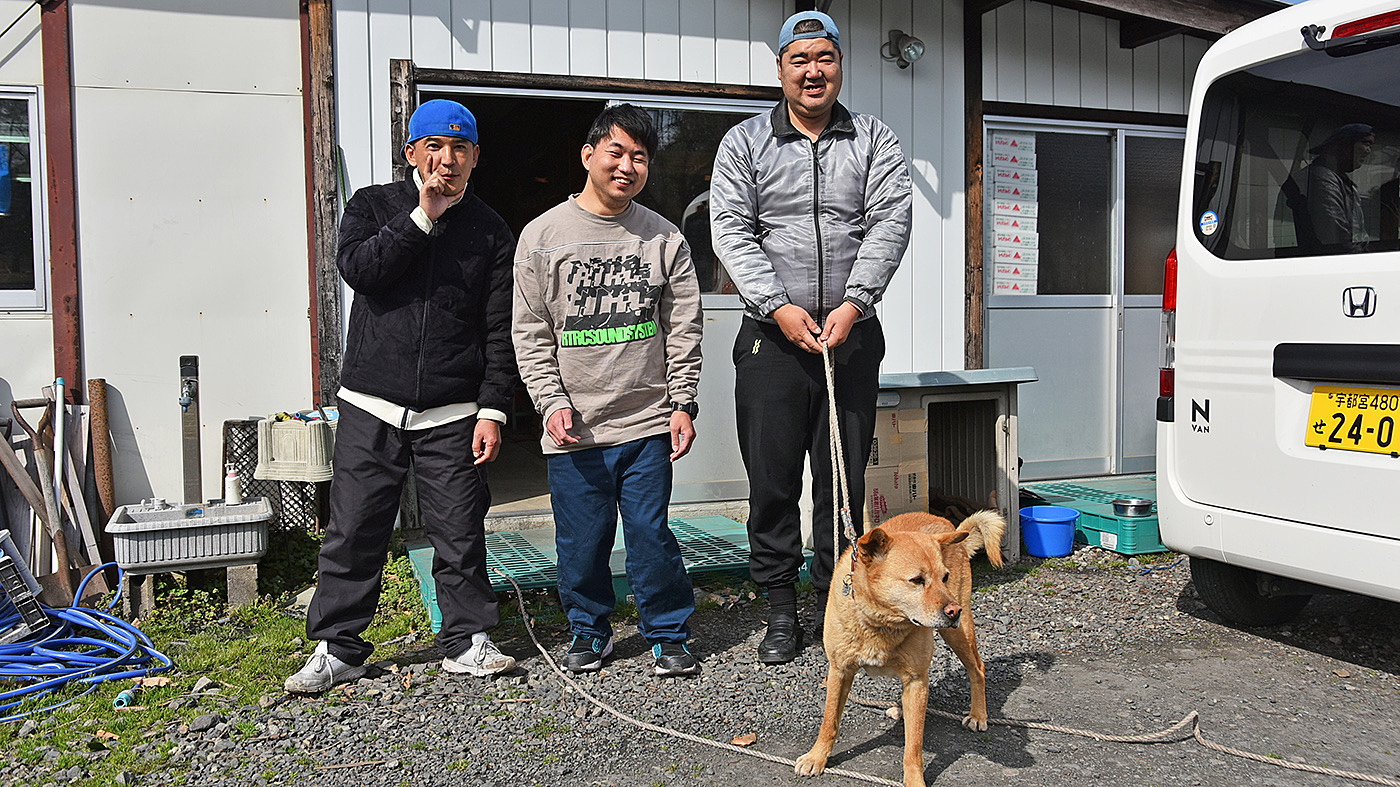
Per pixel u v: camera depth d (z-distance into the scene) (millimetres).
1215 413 3359
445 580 3270
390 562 4496
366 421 3143
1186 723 2807
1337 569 2971
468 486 3238
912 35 5488
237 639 3691
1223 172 3404
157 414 4664
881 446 4547
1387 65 2959
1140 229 6250
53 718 2936
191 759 2674
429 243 3131
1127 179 6188
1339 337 2971
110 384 4598
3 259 4523
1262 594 3549
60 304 4516
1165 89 6191
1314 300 3043
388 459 3164
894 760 2701
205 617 3963
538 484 5906
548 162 8312
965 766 2656
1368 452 2918
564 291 3172
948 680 3289
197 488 4645
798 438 3439
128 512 4160
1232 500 3307
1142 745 2779
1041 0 5801
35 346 4547
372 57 4676
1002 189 5910
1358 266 2928
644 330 3211
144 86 4598
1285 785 2539
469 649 3252
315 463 4383
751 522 3518
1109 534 4859
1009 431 4777
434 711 2990
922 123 5539
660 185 5176
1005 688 3215
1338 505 2973
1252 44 3352
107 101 4551
